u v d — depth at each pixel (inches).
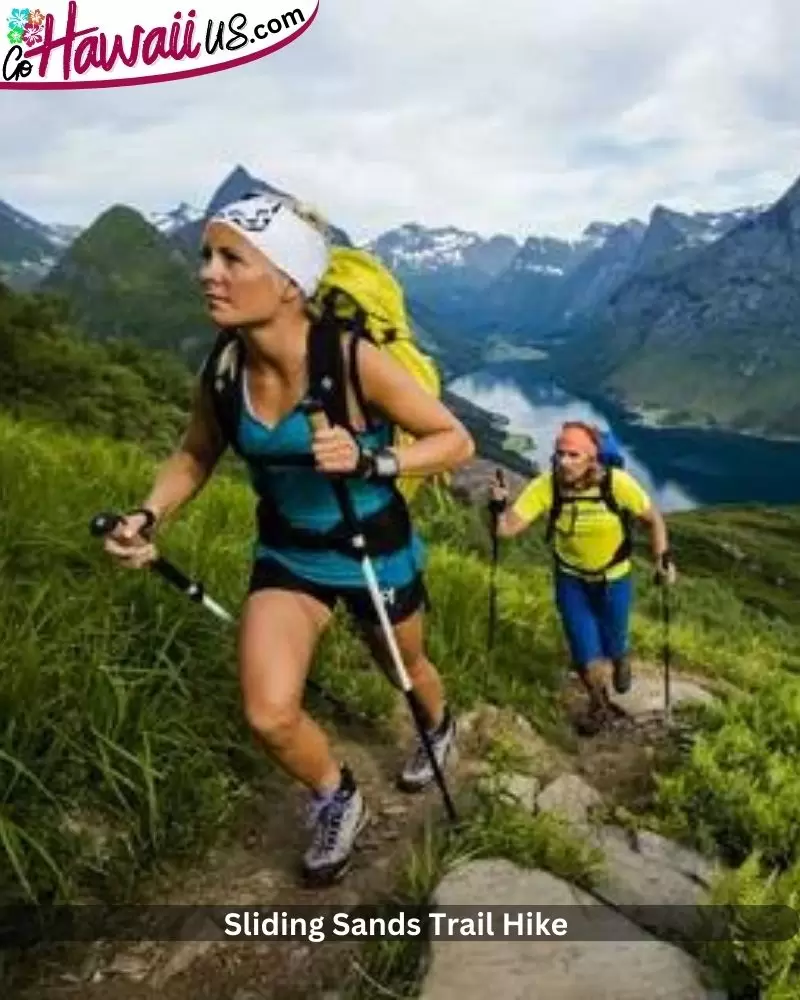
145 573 227.6
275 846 189.8
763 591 4606.3
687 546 5595.5
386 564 173.5
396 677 197.2
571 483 278.7
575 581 285.6
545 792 219.0
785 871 196.2
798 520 7431.1
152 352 2780.5
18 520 239.1
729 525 7047.2
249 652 165.0
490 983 152.2
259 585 172.2
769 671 424.5
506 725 255.9
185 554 259.8
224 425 163.5
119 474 345.7
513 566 538.6
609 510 277.4
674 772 232.5
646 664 360.8
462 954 157.2
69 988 155.3
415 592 180.7
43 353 1903.3
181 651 215.8
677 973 157.5
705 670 383.6
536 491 282.7
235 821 193.2
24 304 2551.7
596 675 280.2
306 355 156.5
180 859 180.7
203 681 213.9
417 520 507.8
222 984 157.6
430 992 149.9
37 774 173.2
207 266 151.6
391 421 162.7
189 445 175.6
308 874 176.6
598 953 159.6
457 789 216.1
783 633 1066.1
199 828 184.9
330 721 235.0
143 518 168.9
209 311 152.9
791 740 247.6
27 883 152.8
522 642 318.3
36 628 193.3
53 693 183.9
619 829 209.0
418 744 212.2
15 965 156.9
